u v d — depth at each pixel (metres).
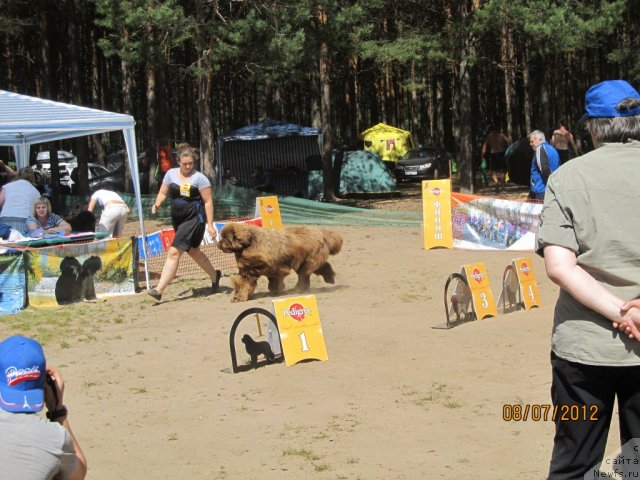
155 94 28.48
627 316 3.10
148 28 21.17
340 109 48.88
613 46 35.19
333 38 23.64
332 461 5.07
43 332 9.17
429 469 4.87
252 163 29.34
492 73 44.84
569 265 3.21
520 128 47.09
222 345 8.27
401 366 7.14
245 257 10.20
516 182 27.53
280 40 21.12
